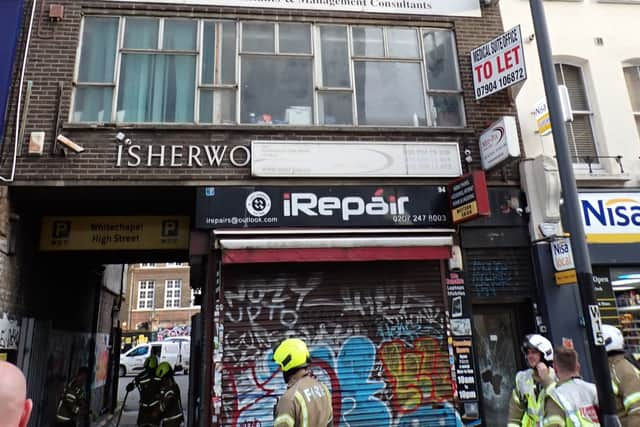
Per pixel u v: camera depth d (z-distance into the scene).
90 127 7.51
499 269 7.98
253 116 8.12
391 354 7.41
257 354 7.15
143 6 8.24
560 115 6.00
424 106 8.65
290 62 8.48
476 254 8.00
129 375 24.53
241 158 7.76
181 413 8.37
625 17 9.87
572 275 7.51
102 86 7.88
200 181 7.56
